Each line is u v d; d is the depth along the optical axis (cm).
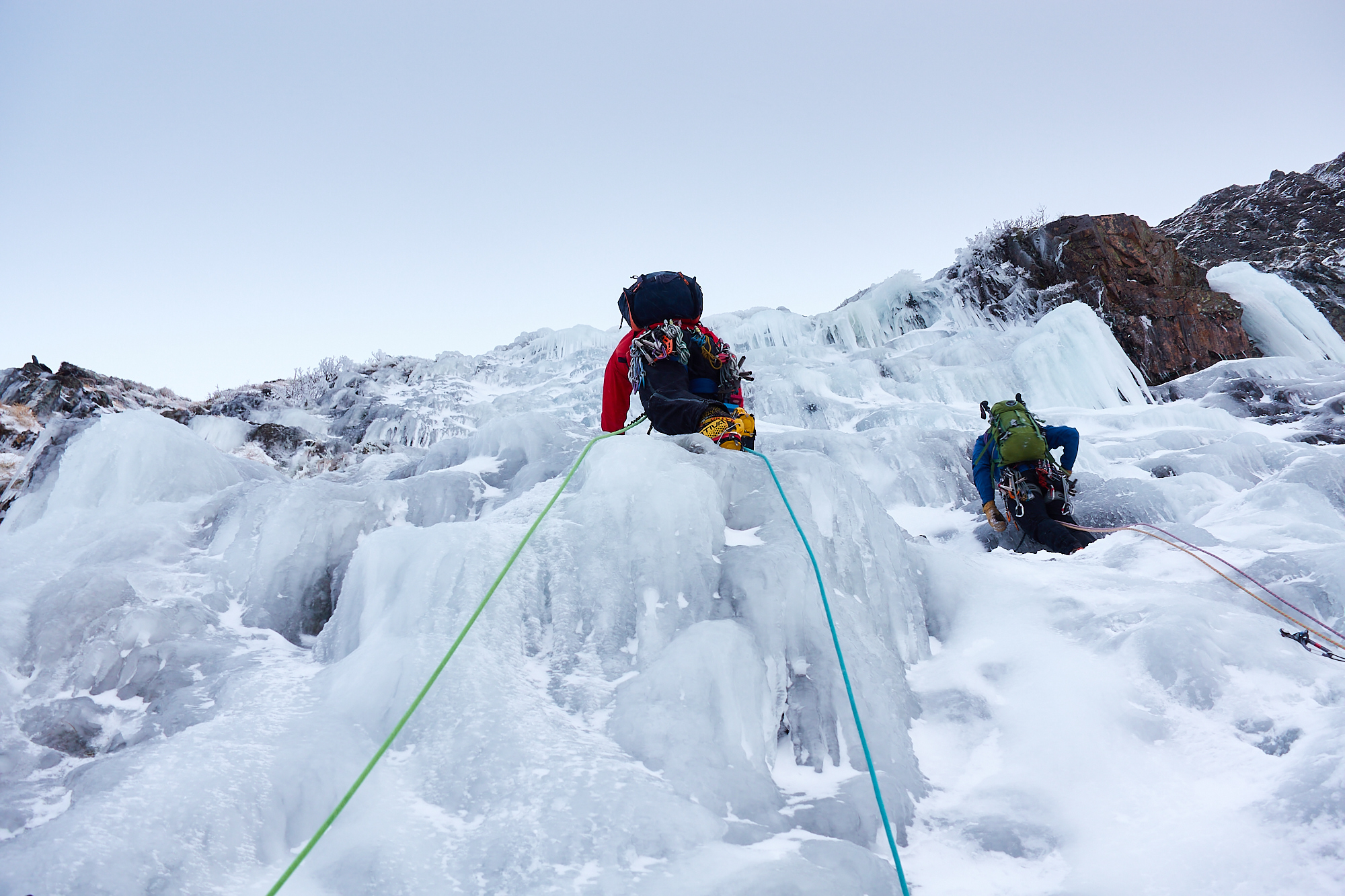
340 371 1141
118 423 383
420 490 346
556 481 300
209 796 145
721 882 132
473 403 958
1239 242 1892
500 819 149
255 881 136
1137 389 940
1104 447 664
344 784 158
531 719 178
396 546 231
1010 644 248
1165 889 144
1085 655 233
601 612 221
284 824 149
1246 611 254
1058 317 959
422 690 182
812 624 218
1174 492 464
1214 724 198
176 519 321
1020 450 423
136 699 222
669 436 316
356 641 226
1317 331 1271
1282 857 144
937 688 234
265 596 273
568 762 162
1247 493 429
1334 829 147
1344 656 230
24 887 123
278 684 204
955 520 497
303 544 288
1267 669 213
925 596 286
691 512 238
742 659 195
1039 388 919
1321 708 192
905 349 1089
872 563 269
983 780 194
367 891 133
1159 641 222
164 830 137
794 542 238
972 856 167
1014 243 1258
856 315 1209
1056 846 167
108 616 243
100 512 339
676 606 221
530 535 237
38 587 265
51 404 756
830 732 196
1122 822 168
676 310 331
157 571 280
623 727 180
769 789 172
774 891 130
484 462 421
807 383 886
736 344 1170
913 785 189
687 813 151
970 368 935
